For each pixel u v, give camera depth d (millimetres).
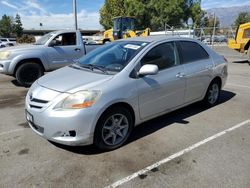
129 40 5105
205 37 32156
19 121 5434
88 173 3469
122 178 3355
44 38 9711
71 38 9688
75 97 3658
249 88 8188
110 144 4020
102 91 3805
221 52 22422
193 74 5238
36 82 4449
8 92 8031
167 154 3934
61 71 4715
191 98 5383
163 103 4715
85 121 3650
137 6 40156
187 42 5391
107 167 3602
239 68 12984
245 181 3264
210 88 5965
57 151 4051
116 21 22859
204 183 3234
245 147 4141
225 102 6551
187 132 4715
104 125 3885
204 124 5094
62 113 3617
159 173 3451
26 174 3467
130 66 4246
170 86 4742
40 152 4035
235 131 4766
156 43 4734
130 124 4246
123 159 3801
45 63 9000
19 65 8664
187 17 42344
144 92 4301
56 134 3691
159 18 40562
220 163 3670
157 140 4395
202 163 3678
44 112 3719
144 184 3234
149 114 4523
